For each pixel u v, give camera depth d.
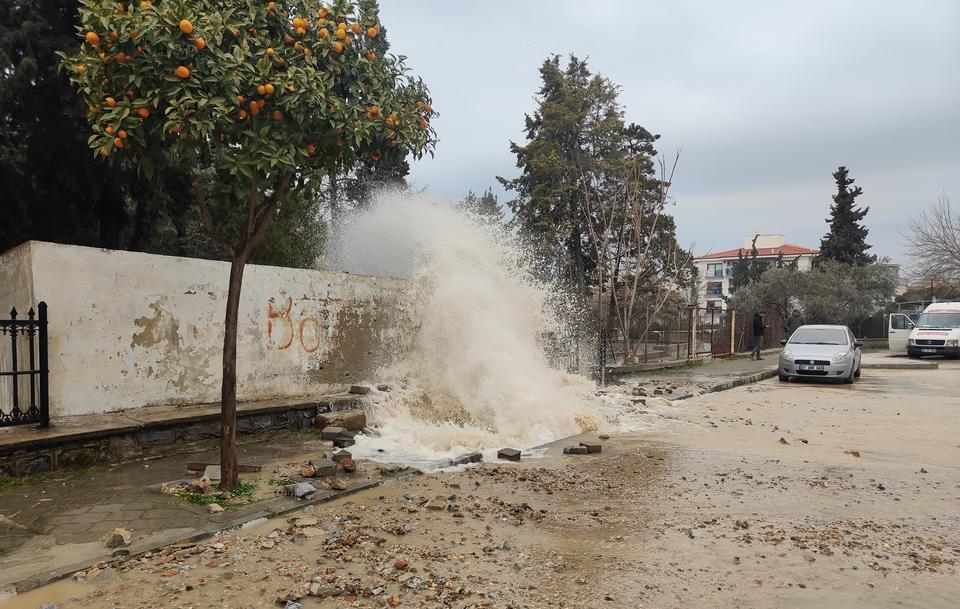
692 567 4.39
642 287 25.66
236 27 5.24
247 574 4.14
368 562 4.38
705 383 16.64
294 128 5.67
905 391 15.77
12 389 7.03
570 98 27.06
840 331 18.95
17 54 12.77
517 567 4.33
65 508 5.27
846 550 4.74
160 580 4.03
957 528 5.29
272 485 6.05
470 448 8.24
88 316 7.08
